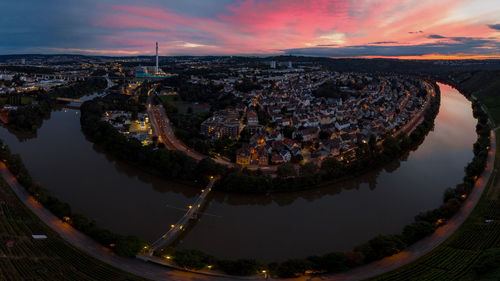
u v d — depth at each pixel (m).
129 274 187.00
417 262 198.62
